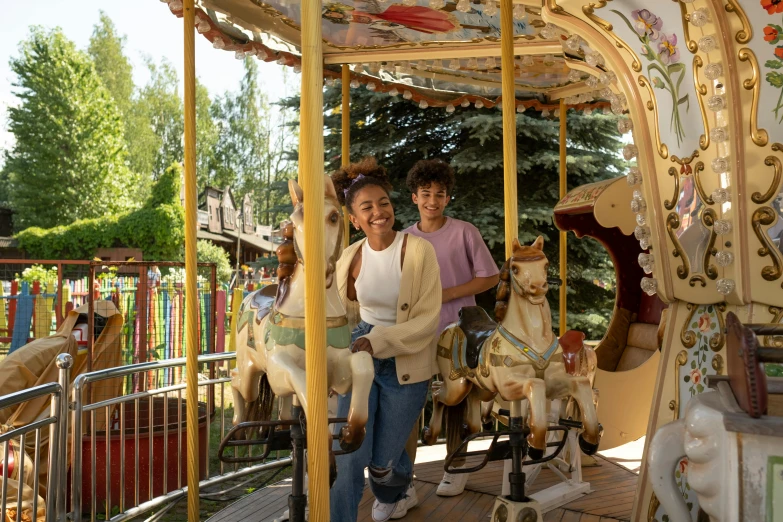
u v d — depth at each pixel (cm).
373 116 902
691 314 288
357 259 314
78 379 339
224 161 4678
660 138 281
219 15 399
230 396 846
